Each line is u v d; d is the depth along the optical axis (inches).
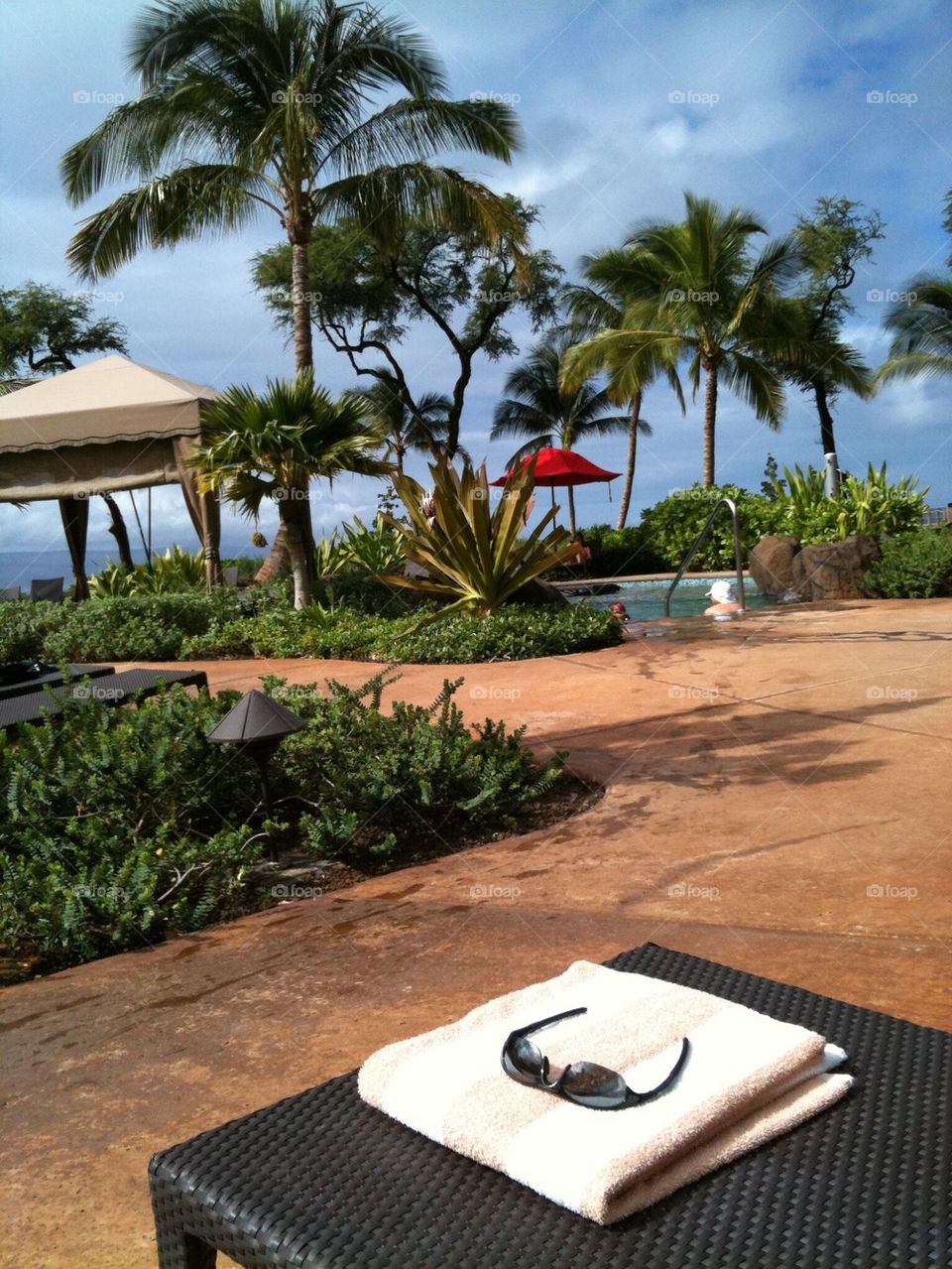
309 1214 34.4
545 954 101.7
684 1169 34.6
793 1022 45.1
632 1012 43.9
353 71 578.6
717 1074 38.5
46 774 149.3
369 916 118.8
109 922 120.5
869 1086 39.9
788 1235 31.5
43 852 133.1
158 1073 83.0
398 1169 36.8
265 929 118.0
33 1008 100.0
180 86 557.3
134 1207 64.6
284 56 564.7
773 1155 35.9
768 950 98.7
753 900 113.1
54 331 1213.1
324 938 112.6
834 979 90.2
